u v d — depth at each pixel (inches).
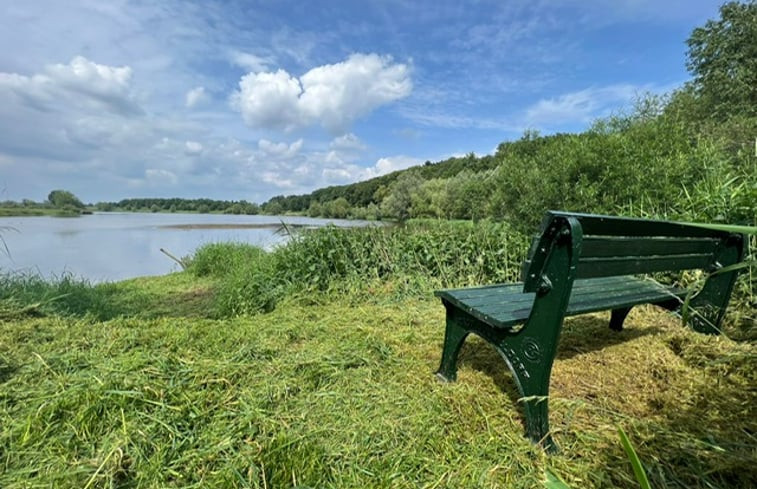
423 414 53.7
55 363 68.9
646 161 188.9
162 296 190.1
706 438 44.6
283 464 42.8
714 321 77.1
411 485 40.6
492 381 64.4
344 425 51.4
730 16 458.6
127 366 64.7
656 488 38.1
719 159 153.6
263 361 71.6
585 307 56.7
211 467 42.9
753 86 407.2
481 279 147.2
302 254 151.3
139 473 41.8
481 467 42.9
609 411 53.0
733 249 73.7
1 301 111.8
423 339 86.3
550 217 41.9
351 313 111.0
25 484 39.8
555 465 42.8
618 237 47.8
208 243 287.6
